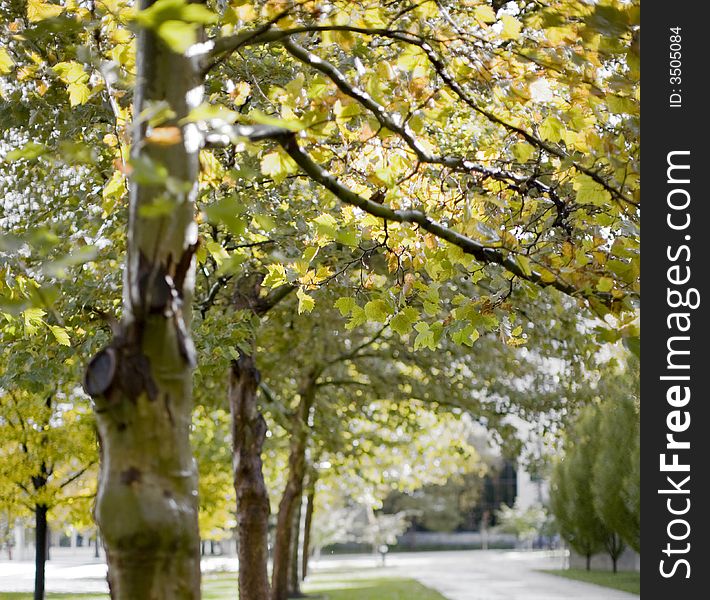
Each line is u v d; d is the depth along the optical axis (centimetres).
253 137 484
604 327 567
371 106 562
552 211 670
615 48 520
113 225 957
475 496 8519
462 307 657
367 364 1986
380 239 715
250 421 1337
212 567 5322
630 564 4447
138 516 389
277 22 547
